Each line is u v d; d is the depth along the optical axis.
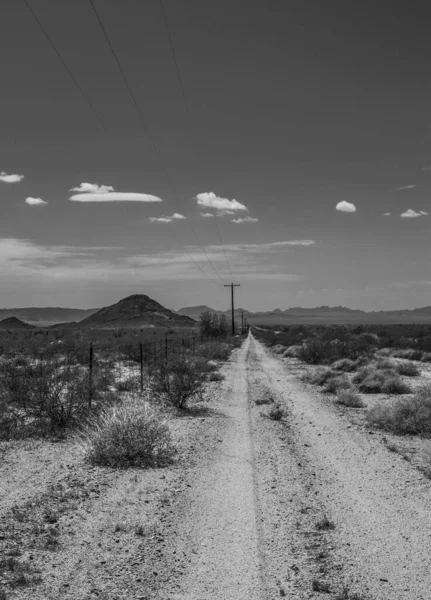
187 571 6.61
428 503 9.45
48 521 8.09
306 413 19.56
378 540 7.75
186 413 18.88
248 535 7.82
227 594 6.05
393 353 48.09
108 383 23.00
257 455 12.91
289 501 9.45
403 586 6.36
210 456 12.67
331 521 8.51
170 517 8.48
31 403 16.14
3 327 183.75
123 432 11.96
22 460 11.90
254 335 140.12
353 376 30.45
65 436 14.36
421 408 16.58
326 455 13.11
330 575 6.60
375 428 16.75
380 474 11.37
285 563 6.91
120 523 8.12
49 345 43.66
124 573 6.48
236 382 29.36
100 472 11.06
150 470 11.30
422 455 13.17
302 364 43.16
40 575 6.34
